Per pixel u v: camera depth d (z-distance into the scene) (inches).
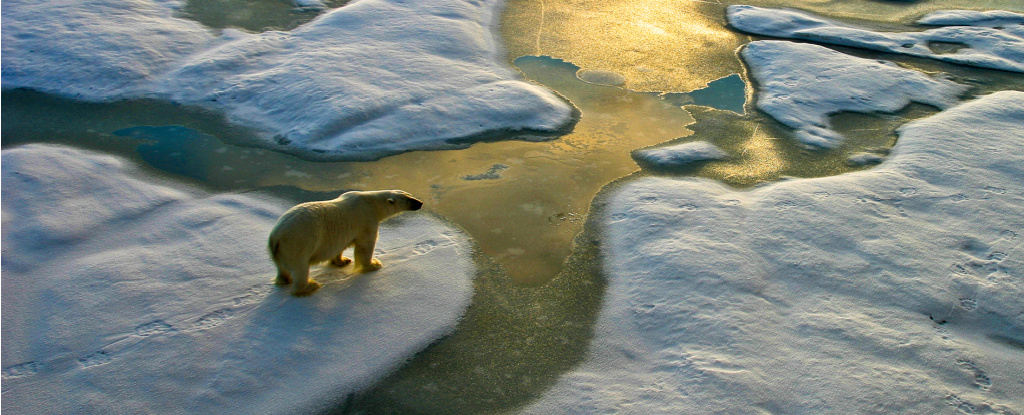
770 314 203.0
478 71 423.8
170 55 422.9
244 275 213.6
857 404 168.7
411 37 463.5
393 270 222.4
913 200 272.5
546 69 450.9
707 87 431.5
